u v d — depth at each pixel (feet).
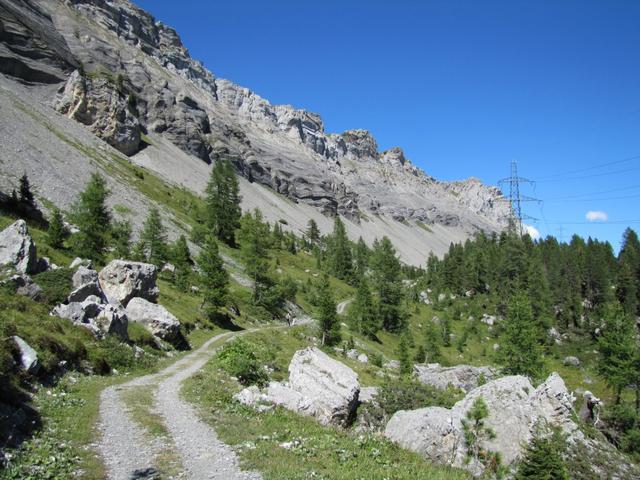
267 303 283.38
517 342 179.52
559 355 295.28
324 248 632.79
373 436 63.93
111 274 144.46
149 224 255.09
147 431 51.37
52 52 527.40
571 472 64.85
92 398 64.39
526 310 187.83
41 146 322.14
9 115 333.42
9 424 43.06
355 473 42.98
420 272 635.66
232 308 246.47
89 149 422.41
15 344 61.52
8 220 191.62
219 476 39.22
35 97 475.72
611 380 192.85
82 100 504.02
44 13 633.20
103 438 47.60
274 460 43.93
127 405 62.85
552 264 423.64
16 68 477.77
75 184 300.81
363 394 86.38
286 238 545.03
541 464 57.26
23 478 33.76
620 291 364.79
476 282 441.27
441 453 61.82
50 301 105.70
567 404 72.90
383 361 237.04
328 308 225.15
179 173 588.09
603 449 72.64
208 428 54.80
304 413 69.41
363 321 307.37
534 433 66.90
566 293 367.86
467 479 54.44
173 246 298.15
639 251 445.37
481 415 67.00
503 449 63.72
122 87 627.46
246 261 295.07
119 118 540.52
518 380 74.54
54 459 38.52
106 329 102.78
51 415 51.80
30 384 59.47
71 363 78.54
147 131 654.12
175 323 137.90
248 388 78.38
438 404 81.25
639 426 133.80
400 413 67.72
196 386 81.20
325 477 40.29
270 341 190.49
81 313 99.45
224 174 447.42
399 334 334.03
